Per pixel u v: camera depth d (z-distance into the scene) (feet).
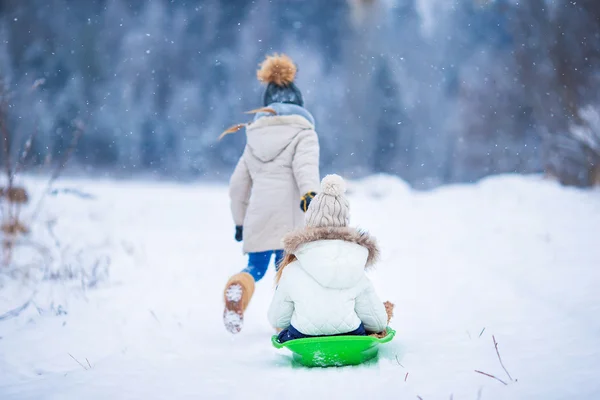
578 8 75.05
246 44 241.35
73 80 203.41
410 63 237.86
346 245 17.84
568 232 41.22
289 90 25.80
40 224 46.29
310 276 17.84
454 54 233.14
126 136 208.54
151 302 28.53
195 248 47.85
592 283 25.21
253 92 232.32
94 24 219.82
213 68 233.35
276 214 23.75
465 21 236.22
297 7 263.70
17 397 15.78
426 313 24.26
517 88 126.72
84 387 16.21
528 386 14.33
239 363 18.39
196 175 214.48
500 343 18.60
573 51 74.79
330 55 256.93
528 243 38.75
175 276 35.60
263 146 24.23
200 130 222.28
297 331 17.83
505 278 29.32
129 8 233.96
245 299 20.51
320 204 18.52
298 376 16.44
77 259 37.17
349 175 202.28
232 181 25.31
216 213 69.77
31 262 36.68
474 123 185.37
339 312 17.53
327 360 17.30
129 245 46.50
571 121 75.31
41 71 203.92
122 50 221.46
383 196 88.22
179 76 230.07
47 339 22.11
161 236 54.39
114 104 211.00
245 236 24.12
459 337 19.88
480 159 182.70
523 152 132.46
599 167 73.51
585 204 55.72
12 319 25.17
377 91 219.00
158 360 19.06
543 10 78.13
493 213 59.41
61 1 216.74
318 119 222.07
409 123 216.33
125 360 19.17
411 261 38.34
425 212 68.39
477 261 35.45
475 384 14.76
